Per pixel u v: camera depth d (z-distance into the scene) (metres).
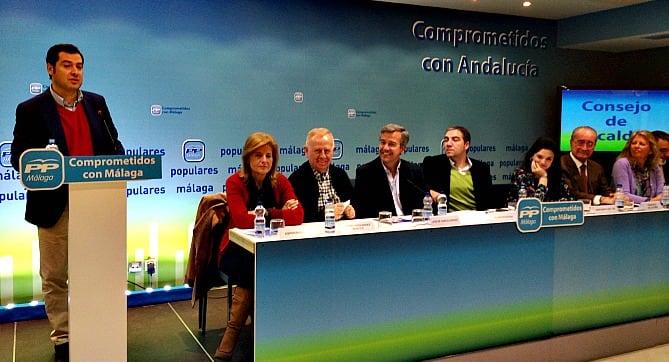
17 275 4.39
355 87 5.50
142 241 4.79
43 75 4.35
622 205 3.95
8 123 4.27
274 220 2.96
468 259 3.31
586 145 5.22
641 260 3.96
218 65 4.92
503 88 6.25
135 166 2.60
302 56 5.24
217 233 3.57
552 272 3.60
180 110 4.81
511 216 3.54
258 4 5.02
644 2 5.59
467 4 5.66
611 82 6.81
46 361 3.61
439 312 3.24
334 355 2.96
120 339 2.66
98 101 3.74
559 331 3.65
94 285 2.60
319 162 3.95
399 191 4.13
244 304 3.17
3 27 4.20
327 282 2.92
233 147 5.04
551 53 6.49
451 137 4.46
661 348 3.96
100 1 4.48
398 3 5.61
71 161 2.48
